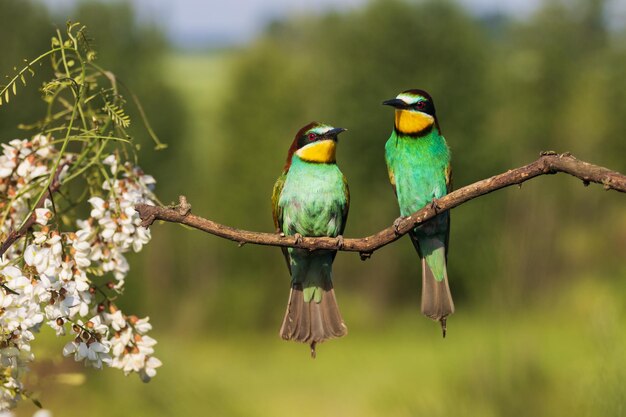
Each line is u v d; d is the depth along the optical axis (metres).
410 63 21.98
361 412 14.67
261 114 22.52
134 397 11.51
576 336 15.18
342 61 22.34
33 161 3.74
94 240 3.53
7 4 17.42
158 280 21.28
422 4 22.03
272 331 21.81
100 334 3.20
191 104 22.80
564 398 7.61
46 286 3.01
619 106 21.84
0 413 3.23
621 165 21.89
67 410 11.13
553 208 21.95
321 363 18.94
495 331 10.70
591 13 22.91
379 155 22.20
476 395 7.95
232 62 23.23
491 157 21.91
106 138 3.43
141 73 21.14
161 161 21.61
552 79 23.08
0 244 3.35
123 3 20.64
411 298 24.12
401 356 18.92
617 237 22.56
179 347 17.83
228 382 13.79
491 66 22.95
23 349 3.09
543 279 21.11
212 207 22.41
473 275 18.47
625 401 5.94
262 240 3.57
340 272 24.34
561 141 23.19
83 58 3.82
